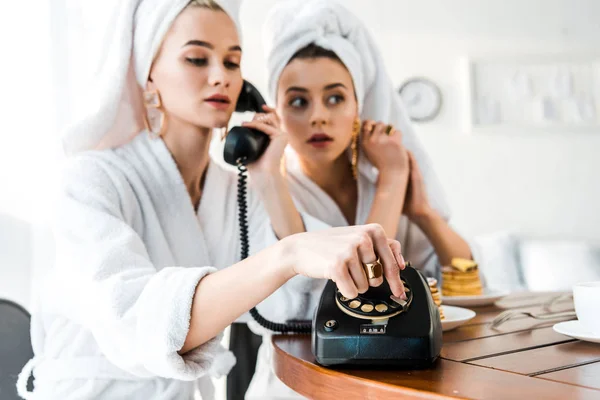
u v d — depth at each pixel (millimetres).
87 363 1014
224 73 1171
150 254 1128
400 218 1678
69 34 1951
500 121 3508
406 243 1688
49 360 1037
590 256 3080
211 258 1232
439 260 1618
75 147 1125
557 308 1173
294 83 1470
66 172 1063
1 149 1869
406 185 1562
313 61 1457
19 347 1103
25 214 1866
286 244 756
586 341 848
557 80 3492
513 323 1027
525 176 3514
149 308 789
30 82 1915
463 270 1316
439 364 739
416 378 669
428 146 3531
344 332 735
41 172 1874
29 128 1898
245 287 761
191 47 1146
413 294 781
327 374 719
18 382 1032
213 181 1265
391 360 717
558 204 3506
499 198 3518
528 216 3514
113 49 1133
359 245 690
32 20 1929
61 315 1042
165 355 773
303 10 1471
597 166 3479
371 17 3473
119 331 809
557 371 685
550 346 829
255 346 1578
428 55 3504
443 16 3482
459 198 3537
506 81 3504
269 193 1245
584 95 3488
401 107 1652
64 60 1941
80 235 973
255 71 2998
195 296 785
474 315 1021
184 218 1176
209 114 1171
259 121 1292
